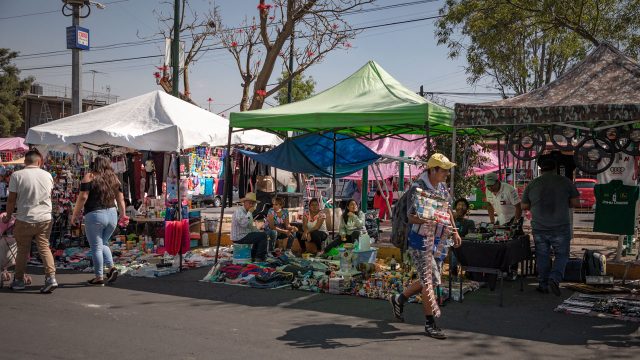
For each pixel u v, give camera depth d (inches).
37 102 1777.8
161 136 355.9
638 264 332.2
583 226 535.8
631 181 376.2
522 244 293.3
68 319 231.9
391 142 650.8
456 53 684.7
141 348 193.6
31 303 259.9
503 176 442.9
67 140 368.5
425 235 211.5
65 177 431.8
